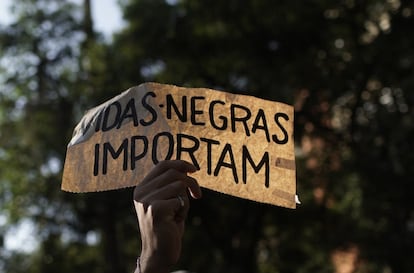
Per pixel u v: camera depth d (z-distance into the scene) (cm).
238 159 259
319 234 2052
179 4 1844
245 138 261
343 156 1881
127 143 258
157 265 204
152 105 260
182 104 261
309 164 1928
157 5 1853
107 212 1958
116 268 2003
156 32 1844
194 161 256
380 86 1841
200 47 1847
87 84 1961
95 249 2177
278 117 264
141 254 209
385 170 1750
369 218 1812
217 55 1814
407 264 1781
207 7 1811
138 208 210
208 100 262
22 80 2112
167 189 208
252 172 258
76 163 262
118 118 262
